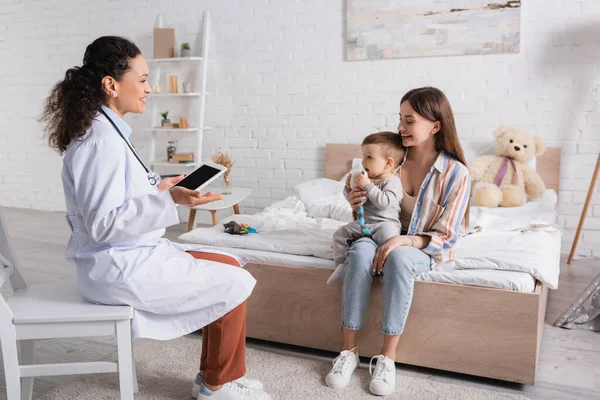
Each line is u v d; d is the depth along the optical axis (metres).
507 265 2.00
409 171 2.16
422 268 1.97
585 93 3.41
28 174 5.40
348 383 1.96
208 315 1.63
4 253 1.71
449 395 1.86
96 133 1.53
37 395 1.91
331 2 3.99
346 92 4.05
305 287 2.19
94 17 4.84
